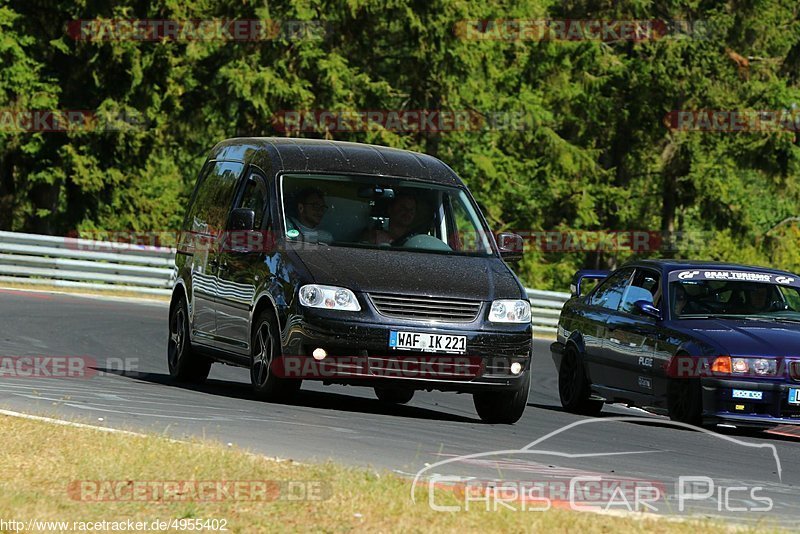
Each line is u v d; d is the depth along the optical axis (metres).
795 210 174.12
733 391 41.09
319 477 23.89
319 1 139.00
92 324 68.31
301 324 37.28
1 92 132.12
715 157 171.62
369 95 145.38
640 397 44.88
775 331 43.00
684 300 45.28
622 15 160.00
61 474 23.55
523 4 159.38
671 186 169.38
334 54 138.38
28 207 143.75
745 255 177.38
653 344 44.16
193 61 139.25
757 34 163.25
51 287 93.25
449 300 37.91
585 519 21.17
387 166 42.44
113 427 29.70
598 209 175.62
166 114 141.75
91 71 136.50
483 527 20.31
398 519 20.66
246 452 26.56
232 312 41.44
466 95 154.50
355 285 37.44
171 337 47.47
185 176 179.62
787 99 159.50
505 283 39.53
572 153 160.62
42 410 32.12
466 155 159.38
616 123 169.00
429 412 42.88
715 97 160.62
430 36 142.25
